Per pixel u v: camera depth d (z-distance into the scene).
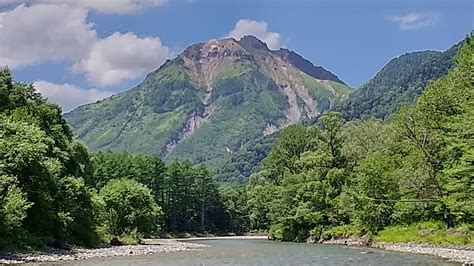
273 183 124.88
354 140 112.31
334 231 99.19
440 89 79.81
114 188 95.81
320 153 104.94
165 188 168.88
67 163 80.38
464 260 53.44
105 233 90.19
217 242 111.12
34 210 64.94
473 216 71.31
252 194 154.50
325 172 104.56
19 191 57.81
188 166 181.88
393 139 92.31
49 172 66.12
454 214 73.81
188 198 177.88
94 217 80.75
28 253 58.50
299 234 108.56
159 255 65.44
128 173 155.38
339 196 98.12
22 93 80.00
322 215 102.94
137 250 74.56
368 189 90.25
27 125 66.25
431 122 80.25
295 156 120.69
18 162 60.22
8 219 55.81
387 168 90.31
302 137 123.75
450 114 78.25
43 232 67.25
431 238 74.06
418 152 81.69
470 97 64.25
